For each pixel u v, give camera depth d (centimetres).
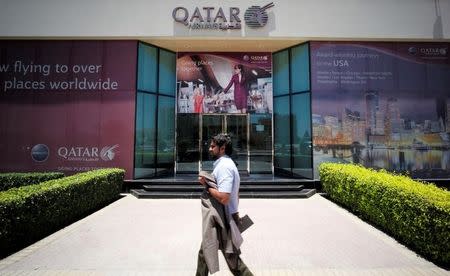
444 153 1123
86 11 1123
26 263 457
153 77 1214
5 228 482
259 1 1139
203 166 1328
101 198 844
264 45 1225
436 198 480
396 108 1134
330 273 423
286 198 980
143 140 1155
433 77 1149
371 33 1125
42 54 1130
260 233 611
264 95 1334
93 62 1131
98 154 1107
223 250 322
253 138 1331
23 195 539
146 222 692
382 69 1145
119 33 1121
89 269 436
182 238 579
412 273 423
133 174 1102
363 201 705
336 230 632
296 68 1206
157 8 1132
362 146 1121
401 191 551
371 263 459
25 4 1119
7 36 1108
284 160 1254
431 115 1136
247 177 1207
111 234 603
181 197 973
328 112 1127
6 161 1100
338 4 1135
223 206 330
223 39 1150
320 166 1064
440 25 1129
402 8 1134
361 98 1134
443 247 441
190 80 1334
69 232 616
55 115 1115
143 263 459
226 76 1337
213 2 1138
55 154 1105
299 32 1127
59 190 637
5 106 1114
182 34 1127
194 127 1336
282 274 420
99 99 1122
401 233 547
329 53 1145
